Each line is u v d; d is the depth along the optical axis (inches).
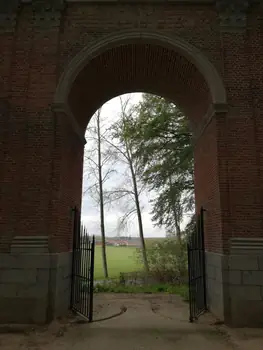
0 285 363.3
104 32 435.5
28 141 401.7
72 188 463.2
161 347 296.4
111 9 444.1
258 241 370.9
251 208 380.5
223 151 395.5
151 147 780.6
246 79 416.5
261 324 353.1
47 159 396.2
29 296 361.1
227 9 434.3
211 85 411.5
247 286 361.1
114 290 657.6
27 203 385.1
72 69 418.6
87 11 443.8
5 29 437.1
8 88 418.0
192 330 350.6
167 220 808.9
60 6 438.3
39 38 432.8
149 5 444.5
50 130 403.9
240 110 406.6
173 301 546.0
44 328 344.2
